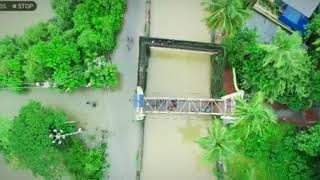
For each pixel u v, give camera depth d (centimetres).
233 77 3000
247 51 2875
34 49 2917
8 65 2977
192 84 3136
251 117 2631
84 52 2980
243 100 2730
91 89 3111
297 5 2959
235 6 2630
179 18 3136
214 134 2616
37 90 3117
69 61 2945
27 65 2955
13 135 2895
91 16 2975
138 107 2934
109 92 3111
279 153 2983
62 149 2923
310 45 2967
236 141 2669
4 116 3105
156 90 3127
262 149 2972
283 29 3041
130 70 3120
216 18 2686
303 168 2952
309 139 2834
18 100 3125
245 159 3025
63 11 3000
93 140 3083
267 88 2844
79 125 3098
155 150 3111
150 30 3131
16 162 3011
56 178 2947
